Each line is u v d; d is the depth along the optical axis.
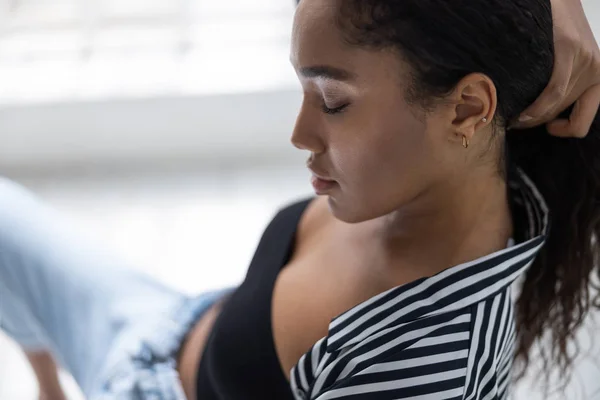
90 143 1.55
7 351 1.26
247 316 0.65
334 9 0.45
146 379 0.76
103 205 1.49
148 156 1.56
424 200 0.55
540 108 0.52
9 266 0.90
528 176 0.62
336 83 0.47
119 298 0.86
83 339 0.86
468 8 0.43
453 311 0.54
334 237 0.65
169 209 1.47
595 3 0.76
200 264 1.37
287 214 0.72
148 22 1.54
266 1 1.54
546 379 0.76
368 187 0.51
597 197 0.60
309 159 0.54
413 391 0.53
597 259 0.65
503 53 0.45
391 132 0.48
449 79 0.45
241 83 1.44
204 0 1.54
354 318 0.54
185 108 1.47
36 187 1.54
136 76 1.48
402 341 0.53
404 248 0.58
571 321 0.68
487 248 0.58
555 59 0.50
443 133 0.48
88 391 0.86
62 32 1.54
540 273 0.66
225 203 1.47
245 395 0.64
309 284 0.63
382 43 0.44
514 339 0.67
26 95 1.47
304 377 0.57
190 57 1.50
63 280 0.88
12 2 1.56
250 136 1.53
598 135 0.58
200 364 0.71
